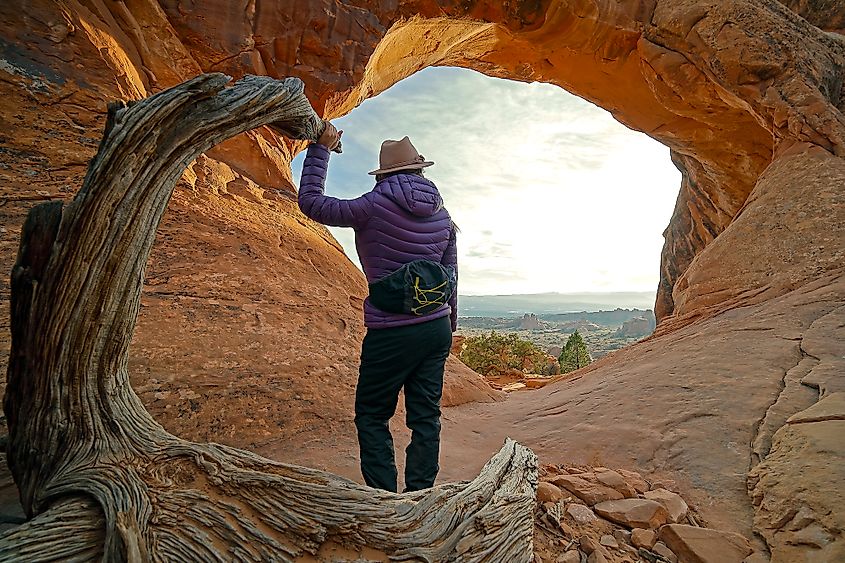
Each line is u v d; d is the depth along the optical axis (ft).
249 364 12.21
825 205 22.85
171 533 5.07
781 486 7.69
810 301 16.81
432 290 7.49
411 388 8.04
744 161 41.32
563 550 7.08
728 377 12.65
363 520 5.50
